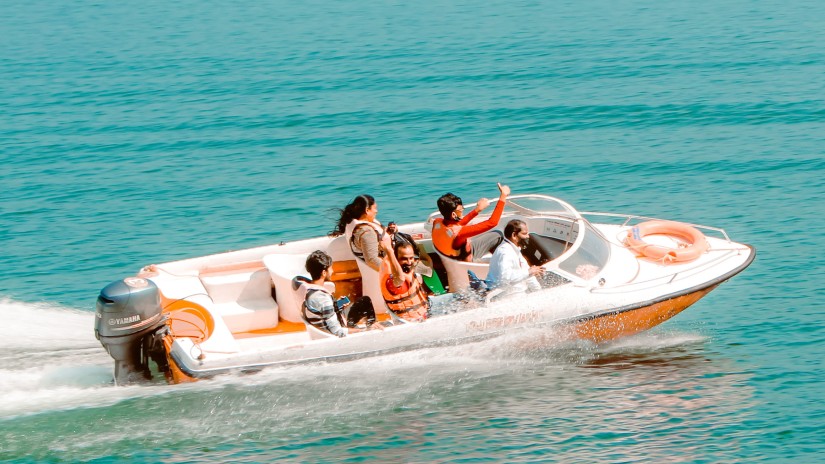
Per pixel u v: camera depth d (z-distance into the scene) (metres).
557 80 46.97
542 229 18.70
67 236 27.16
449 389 16.73
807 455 14.83
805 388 16.89
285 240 26.11
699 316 20.22
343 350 15.98
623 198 28.72
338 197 30.06
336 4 81.19
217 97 46.94
